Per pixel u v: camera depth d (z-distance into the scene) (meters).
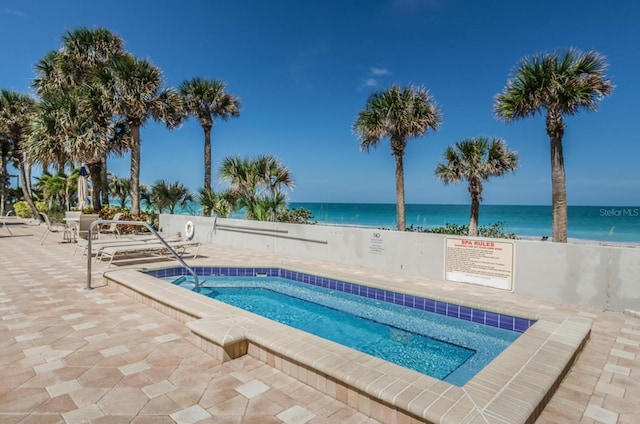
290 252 9.04
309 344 2.77
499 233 17.03
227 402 2.31
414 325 4.76
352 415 2.19
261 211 11.80
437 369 3.46
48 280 5.77
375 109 11.97
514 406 1.96
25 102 20.09
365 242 7.45
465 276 5.99
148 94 13.80
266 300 5.97
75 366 2.80
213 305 3.84
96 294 4.95
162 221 14.10
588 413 2.23
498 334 4.35
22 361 2.87
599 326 3.99
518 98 9.36
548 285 5.15
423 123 11.54
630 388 2.56
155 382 2.56
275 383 2.57
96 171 14.87
